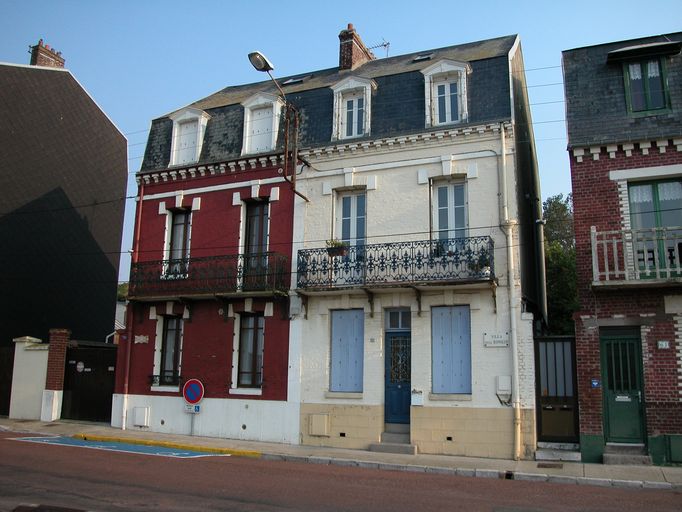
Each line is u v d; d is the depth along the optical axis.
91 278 26.55
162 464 12.18
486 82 15.72
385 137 16.16
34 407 19.98
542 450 13.60
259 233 17.86
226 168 18.28
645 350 13.09
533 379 13.95
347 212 16.80
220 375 17.27
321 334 16.28
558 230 30.94
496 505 8.94
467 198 15.29
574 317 13.72
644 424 12.99
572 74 14.88
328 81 19.30
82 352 19.95
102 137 27.36
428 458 13.76
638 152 13.85
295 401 16.19
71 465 11.64
